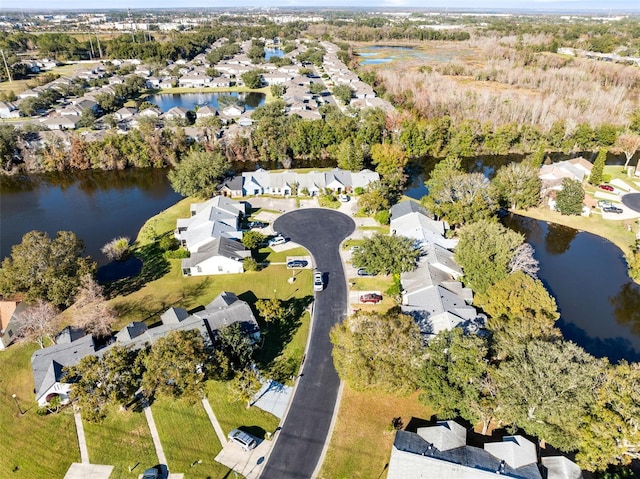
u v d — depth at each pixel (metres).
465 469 37.34
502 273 58.97
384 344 44.31
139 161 120.25
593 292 68.88
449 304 58.31
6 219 93.50
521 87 195.00
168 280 69.81
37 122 145.88
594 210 94.56
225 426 45.03
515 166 96.62
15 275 59.47
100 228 89.19
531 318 47.84
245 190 99.44
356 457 42.12
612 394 37.16
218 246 72.12
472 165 124.94
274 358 53.94
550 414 38.16
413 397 48.88
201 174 95.75
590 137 130.50
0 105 161.25
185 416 45.94
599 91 168.00
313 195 99.62
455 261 65.38
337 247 78.75
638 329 61.12
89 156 118.56
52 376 47.31
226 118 153.75
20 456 41.91
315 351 55.16
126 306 63.25
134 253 78.44
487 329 52.69
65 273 62.03
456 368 42.75
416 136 126.06
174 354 42.78
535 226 89.44
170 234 83.88
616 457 38.00
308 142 124.50
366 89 182.75
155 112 157.75
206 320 54.72
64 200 103.44
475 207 78.56
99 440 43.38
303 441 43.66
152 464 41.19
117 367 42.88
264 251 77.50
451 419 43.62
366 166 115.56
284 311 59.75
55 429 44.47
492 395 42.00
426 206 85.25
